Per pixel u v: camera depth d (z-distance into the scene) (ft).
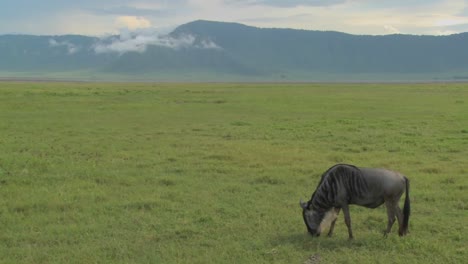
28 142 69.26
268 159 58.18
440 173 51.47
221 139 74.54
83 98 147.95
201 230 33.73
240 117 103.71
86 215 36.94
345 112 113.39
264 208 38.93
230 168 53.21
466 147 65.82
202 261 28.19
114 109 116.26
